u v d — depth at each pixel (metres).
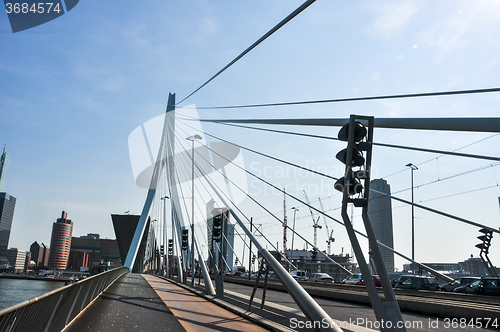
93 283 15.91
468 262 95.50
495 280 22.61
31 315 6.26
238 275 64.75
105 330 9.48
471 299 20.81
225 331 9.75
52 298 7.65
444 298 21.91
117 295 19.11
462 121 7.84
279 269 10.63
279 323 10.42
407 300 16.33
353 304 19.17
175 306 15.05
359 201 7.80
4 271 160.38
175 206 49.81
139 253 113.62
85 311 12.84
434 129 8.36
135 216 97.00
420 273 44.03
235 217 16.67
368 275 7.31
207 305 15.91
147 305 15.10
